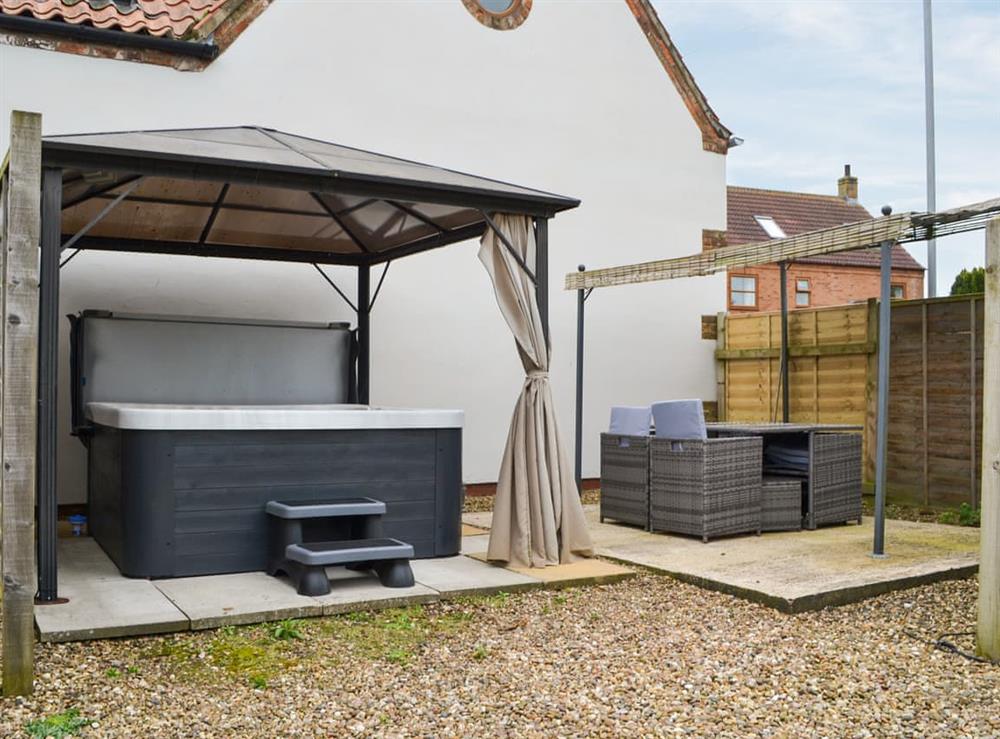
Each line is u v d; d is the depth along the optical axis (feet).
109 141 15.56
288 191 21.42
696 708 11.20
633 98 32.91
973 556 19.45
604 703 11.32
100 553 19.07
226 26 25.77
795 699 11.52
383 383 28.12
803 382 30.83
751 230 67.00
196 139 17.83
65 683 11.57
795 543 21.13
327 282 27.61
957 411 25.57
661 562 18.78
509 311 18.70
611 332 32.37
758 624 14.93
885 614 15.66
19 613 11.15
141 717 10.60
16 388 11.32
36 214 11.53
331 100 27.30
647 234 33.12
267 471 17.46
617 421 24.06
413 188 17.24
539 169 30.99
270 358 25.07
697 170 34.32
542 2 31.04
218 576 16.94
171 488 16.67
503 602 16.08
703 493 21.06
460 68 29.50
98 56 24.16
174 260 25.53
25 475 11.28
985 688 11.94
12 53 23.25
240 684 11.76
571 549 19.19
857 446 24.29
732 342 33.86
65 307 24.11
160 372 23.44
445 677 12.18
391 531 18.70
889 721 10.80
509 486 18.66
